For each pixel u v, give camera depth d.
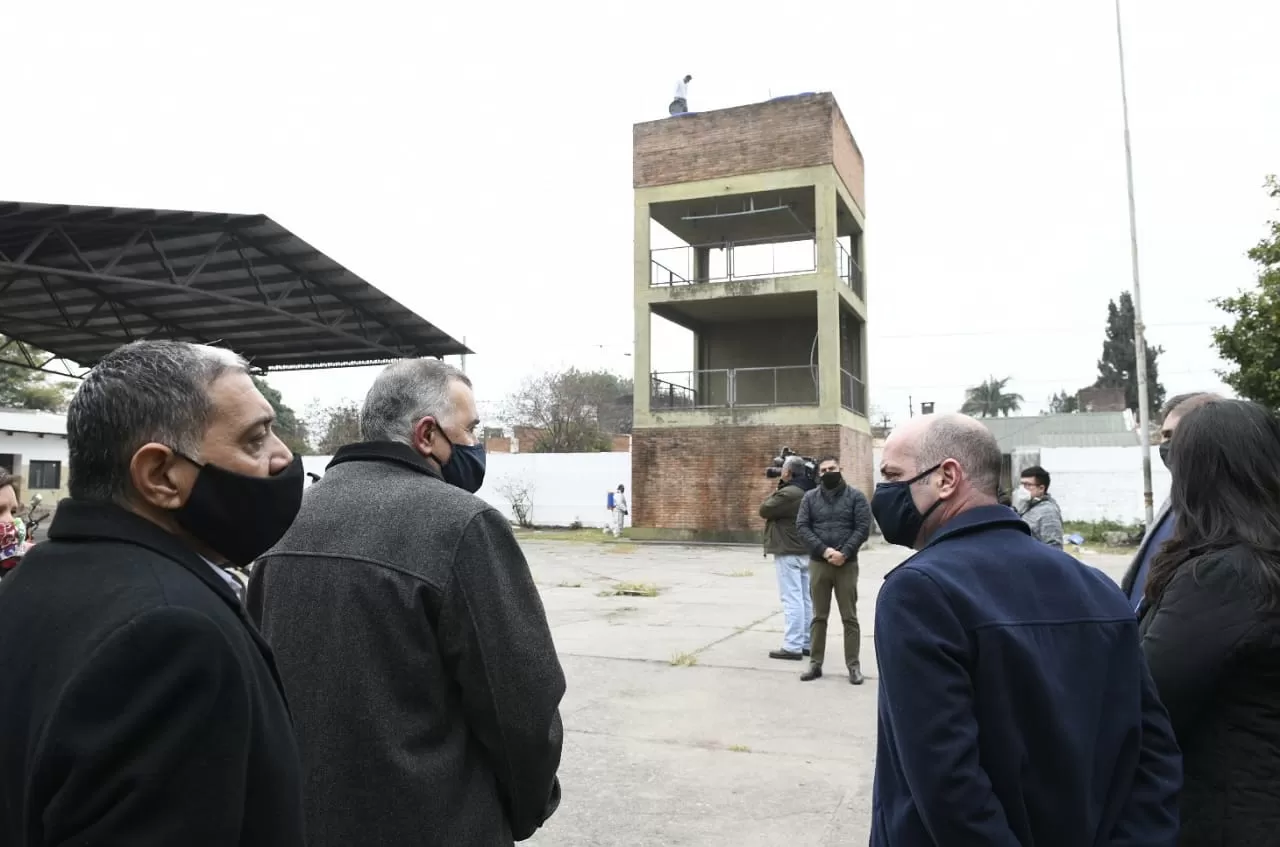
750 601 11.06
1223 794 1.79
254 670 1.17
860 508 6.55
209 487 1.28
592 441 41.66
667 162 22.41
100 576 1.13
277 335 15.05
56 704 1.01
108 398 1.24
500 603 1.87
